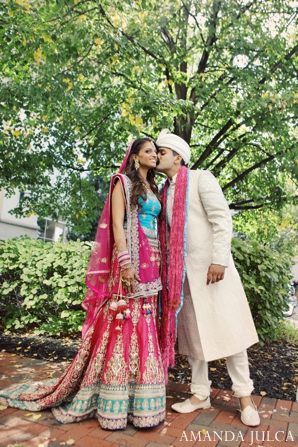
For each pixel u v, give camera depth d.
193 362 2.65
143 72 5.89
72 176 8.46
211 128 8.55
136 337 2.37
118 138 7.98
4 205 11.55
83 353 2.43
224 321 2.46
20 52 5.10
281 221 9.73
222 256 2.42
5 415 2.35
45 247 5.40
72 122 6.86
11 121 6.68
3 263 5.20
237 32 6.73
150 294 2.42
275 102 6.38
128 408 2.31
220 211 2.50
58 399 2.38
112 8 5.95
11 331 5.13
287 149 7.52
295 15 7.56
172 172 2.76
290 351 4.85
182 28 7.03
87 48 5.92
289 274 5.74
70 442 1.99
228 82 7.24
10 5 4.97
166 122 5.80
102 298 2.54
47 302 5.12
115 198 2.51
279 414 2.57
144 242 2.47
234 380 2.49
